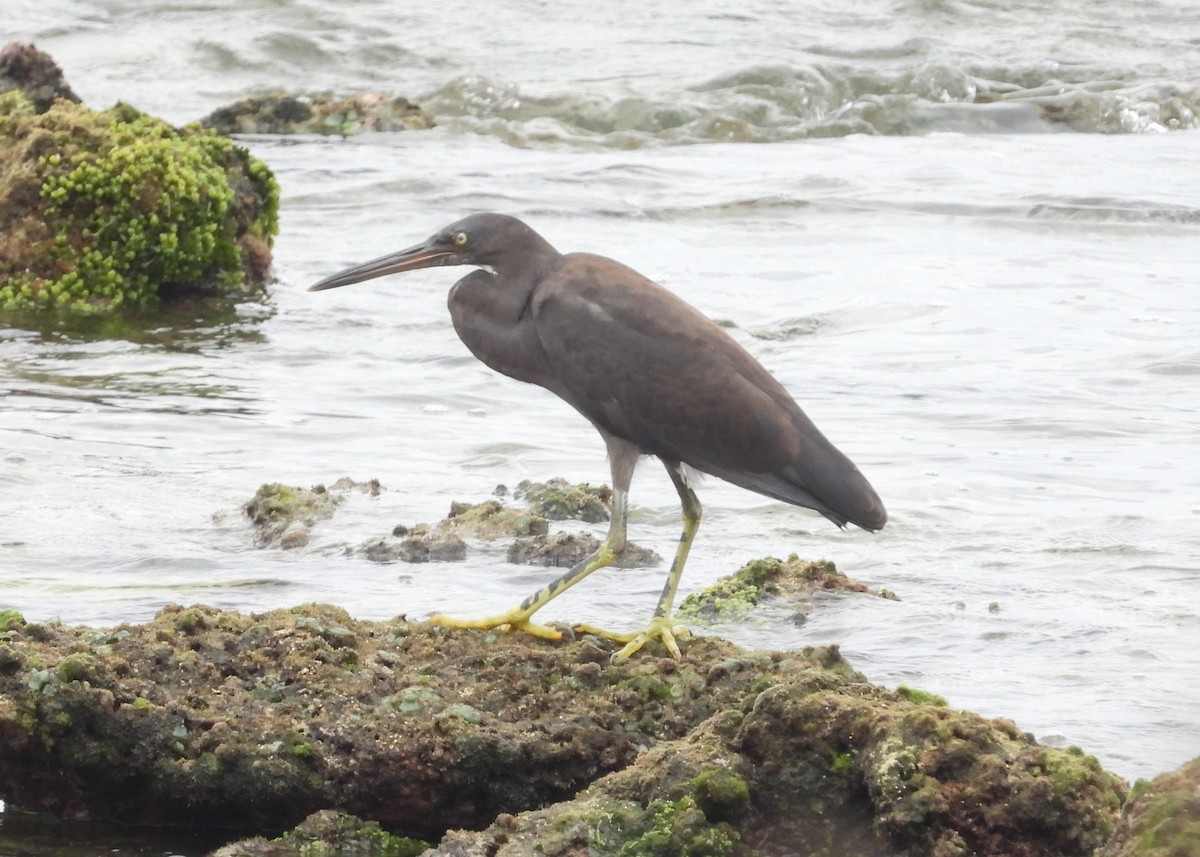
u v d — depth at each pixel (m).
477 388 17.47
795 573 10.98
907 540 12.38
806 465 9.67
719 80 38.19
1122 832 6.20
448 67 40.59
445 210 26.56
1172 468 14.60
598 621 10.35
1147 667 9.48
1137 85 38.19
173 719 7.89
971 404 16.88
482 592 10.89
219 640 8.45
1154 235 25.61
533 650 8.70
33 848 7.65
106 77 40.25
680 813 6.98
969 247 24.72
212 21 44.88
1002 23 44.75
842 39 42.81
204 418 15.93
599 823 7.00
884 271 23.02
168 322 20.17
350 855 7.60
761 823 7.10
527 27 44.09
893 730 7.06
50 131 21.16
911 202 27.70
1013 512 13.15
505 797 7.90
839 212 27.14
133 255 20.70
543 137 34.94
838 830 7.05
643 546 12.16
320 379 17.72
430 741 7.86
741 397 9.66
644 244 24.61
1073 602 10.78
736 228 25.92
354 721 7.97
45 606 10.35
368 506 12.89
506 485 13.52
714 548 12.18
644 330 9.79
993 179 29.72
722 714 7.40
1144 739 8.34
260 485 13.57
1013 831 6.85
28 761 7.90
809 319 20.52
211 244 21.06
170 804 7.89
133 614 10.23
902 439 15.59
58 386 17.06
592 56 41.00
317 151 31.88
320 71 40.62
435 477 14.02
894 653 9.75
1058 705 8.84
